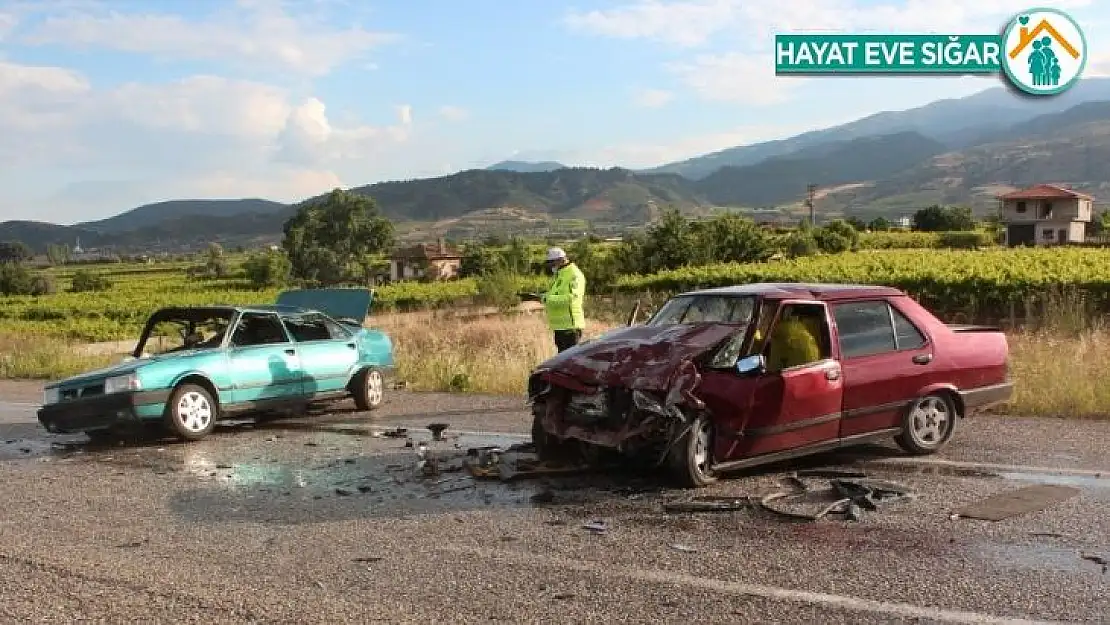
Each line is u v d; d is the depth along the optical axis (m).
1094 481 6.50
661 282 41.50
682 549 5.20
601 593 4.53
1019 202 103.44
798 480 6.64
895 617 4.12
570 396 7.07
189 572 5.03
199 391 9.69
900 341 7.47
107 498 6.96
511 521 5.91
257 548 5.46
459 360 15.02
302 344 10.87
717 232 53.94
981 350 7.85
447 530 5.73
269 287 92.69
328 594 4.62
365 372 11.49
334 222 111.00
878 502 6.08
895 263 43.62
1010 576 4.61
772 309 7.11
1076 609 4.16
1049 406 9.33
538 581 4.73
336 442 9.19
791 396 6.73
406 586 4.71
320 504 6.52
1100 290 25.38
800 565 4.86
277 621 4.26
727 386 6.58
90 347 28.45
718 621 4.14
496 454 7.92
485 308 33.06
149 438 9.94
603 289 46.12
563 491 6.68
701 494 6.43
